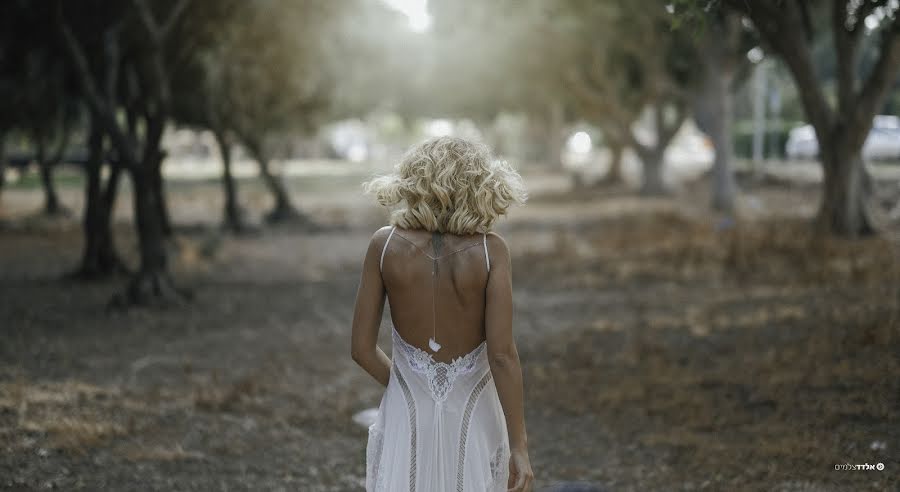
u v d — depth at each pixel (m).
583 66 23.69
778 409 5.59
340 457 5.24
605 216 21.77
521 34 20.66
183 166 63.16
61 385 6.60
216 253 15.82
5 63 14.29
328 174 49.94
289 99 19.61
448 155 2.72
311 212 25.95
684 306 9.54
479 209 2.67
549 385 6.69
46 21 11.95
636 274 11.95
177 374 7.22
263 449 5.34
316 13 14.38
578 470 4.96
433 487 2.65
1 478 4.57
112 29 10.59
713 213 20.06
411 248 2.70
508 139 64.94
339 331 9.16
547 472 4.96
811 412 5.46
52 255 15.62
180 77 16.42
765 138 37.66
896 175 24.02
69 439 5.23
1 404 5.89
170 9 11.05
